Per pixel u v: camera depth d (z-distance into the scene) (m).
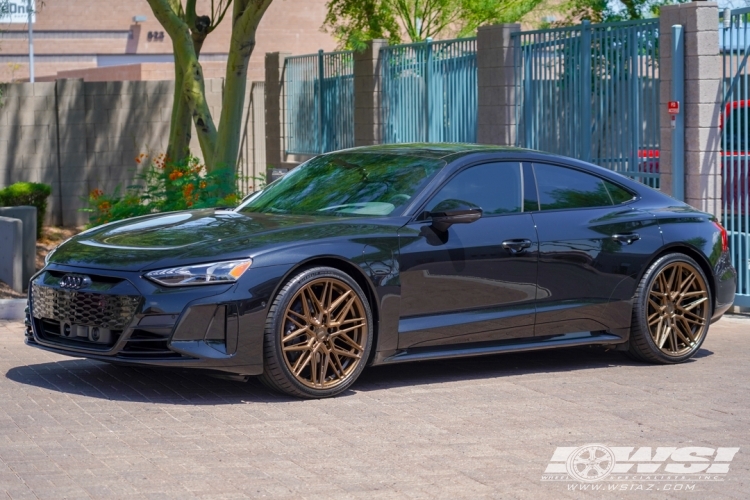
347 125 18.14
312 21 46.81
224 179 12.72
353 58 17.69
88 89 19.67
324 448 5.41
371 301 6.69
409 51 15.47
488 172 7.31
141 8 48.34
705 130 10.25
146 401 6.38
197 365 6.14
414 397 6.62
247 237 6.49
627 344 7.83
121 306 6.23
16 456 5.20
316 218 6.98
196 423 5.88
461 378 7.28
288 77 20.39
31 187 17.33
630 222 7.72
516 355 8.21
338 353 6.57
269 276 6.28
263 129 22.97
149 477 4.88
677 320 7.97
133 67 37.41
